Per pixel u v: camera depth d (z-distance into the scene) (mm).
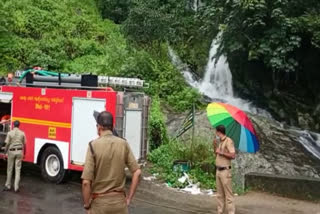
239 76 23703
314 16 18859
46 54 21766
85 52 23312
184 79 22734
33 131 11719
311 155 14977
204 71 25500
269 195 11086
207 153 12438
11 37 21719
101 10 30094
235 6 18844
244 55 22141
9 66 20312
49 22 24516
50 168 11391
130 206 9375
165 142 14484
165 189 11219
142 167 12086
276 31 18734
